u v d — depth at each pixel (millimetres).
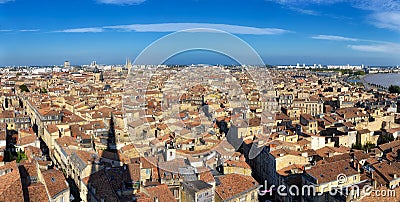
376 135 175250
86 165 98500
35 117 199250
